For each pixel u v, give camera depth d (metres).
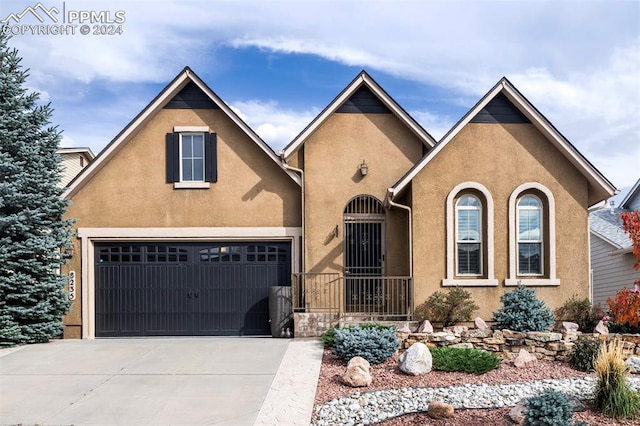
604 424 6.87
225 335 13.91
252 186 14.15
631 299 8.98
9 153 12.41
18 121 12.29
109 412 7.41
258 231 14.02
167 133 14.16
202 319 13.96
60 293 12.61
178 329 13.92
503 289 12.57
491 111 12.88
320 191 13.77
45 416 7.26
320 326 12.70
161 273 14.05
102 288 14.01
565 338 10.11
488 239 12.61
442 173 12.71
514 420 6.82
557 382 8.58
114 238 13.96
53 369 9.68
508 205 12.72
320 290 13.53
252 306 14.02
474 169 12.73
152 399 7.95
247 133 13.88
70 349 11.41
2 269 11.80
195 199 14.09
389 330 10.47
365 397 7.87
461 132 12.79
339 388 8.37
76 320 13.82
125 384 8.71
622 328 11.80
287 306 13.07
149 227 13.99
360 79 13.68
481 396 7.92
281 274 14.11
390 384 8.54
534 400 6.23
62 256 13.09
